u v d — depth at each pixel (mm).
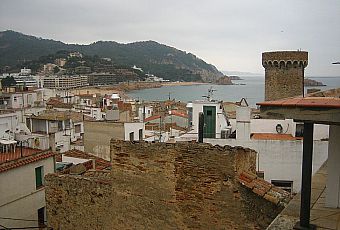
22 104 86312
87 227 15664
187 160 12430
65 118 62438
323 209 10117
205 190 12180
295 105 7938
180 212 12742
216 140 26328
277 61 47312
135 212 13844
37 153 29953
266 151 25141
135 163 13594
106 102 109938
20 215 27438
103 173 17891
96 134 46781
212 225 12141
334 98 8812
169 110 87500
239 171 11828
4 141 31094
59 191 16312
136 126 47000
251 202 11391
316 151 23688
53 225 16594
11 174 26688
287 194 11523
